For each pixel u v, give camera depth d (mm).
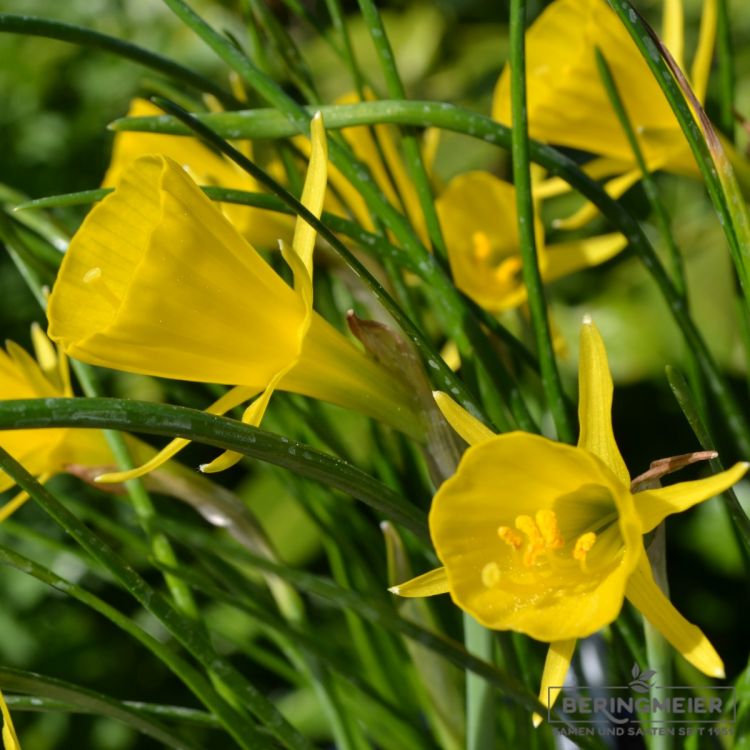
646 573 666
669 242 744
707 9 743
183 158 762
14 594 1292
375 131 751
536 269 708
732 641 1119
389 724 758
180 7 717
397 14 1415
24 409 654
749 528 685
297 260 670
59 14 1526
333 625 1090
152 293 673
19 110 1504
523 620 659
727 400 731
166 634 1205
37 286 747
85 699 696
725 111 747
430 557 741
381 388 690
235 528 747
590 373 670
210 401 814
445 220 794
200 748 709
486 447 656
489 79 1390
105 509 1196
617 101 736
